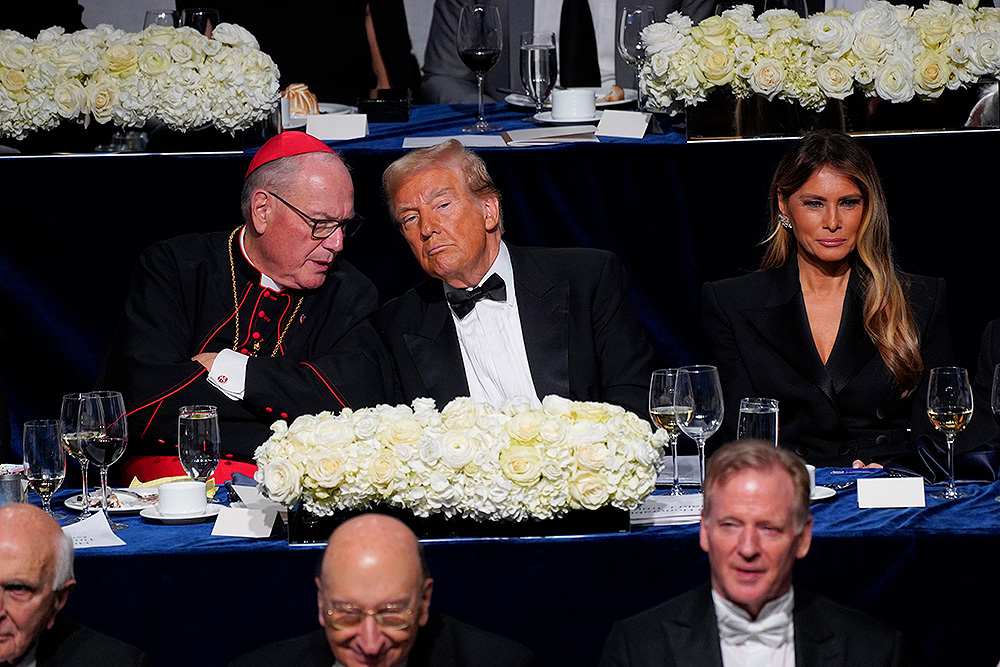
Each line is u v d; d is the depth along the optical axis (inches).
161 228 567.2
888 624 354.3
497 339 506.9
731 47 543.2
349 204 515.8
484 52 595.2
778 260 510.3
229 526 366.0
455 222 482.0
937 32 539.8
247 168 557.0
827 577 353.1
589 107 611.8
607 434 345.1
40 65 542.9
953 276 570.3
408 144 561.3
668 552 349.7
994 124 546.0
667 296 580.4
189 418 381.1
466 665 313.9
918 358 479.2
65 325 579.5
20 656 313.6
